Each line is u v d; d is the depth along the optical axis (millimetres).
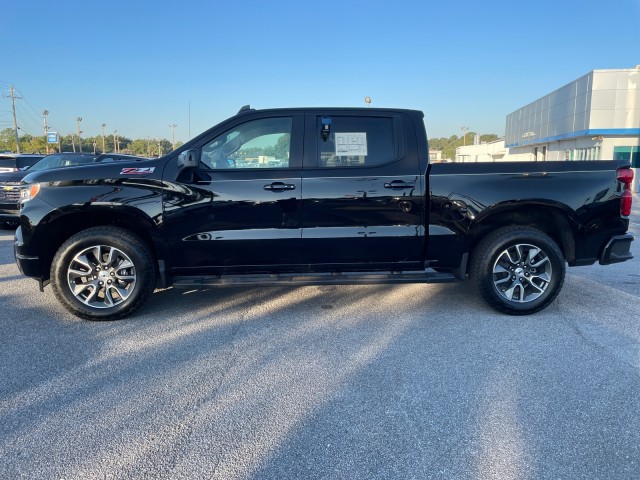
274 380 3480
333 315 4879
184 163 4285
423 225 4625
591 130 27297
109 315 4609
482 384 3402
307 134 4645
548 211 4734
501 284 4762
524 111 39562
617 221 4719
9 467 2525
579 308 5043
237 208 4516
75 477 2451
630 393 3264
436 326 4547
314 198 4531
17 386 3395
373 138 4684
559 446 2689
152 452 2650
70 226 4691
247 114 4648
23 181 4719
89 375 3562
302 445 2715
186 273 4680
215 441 2752
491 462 2559
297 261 4652
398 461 2576
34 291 5719
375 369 3650
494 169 4633
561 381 3438
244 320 4742
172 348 4055
